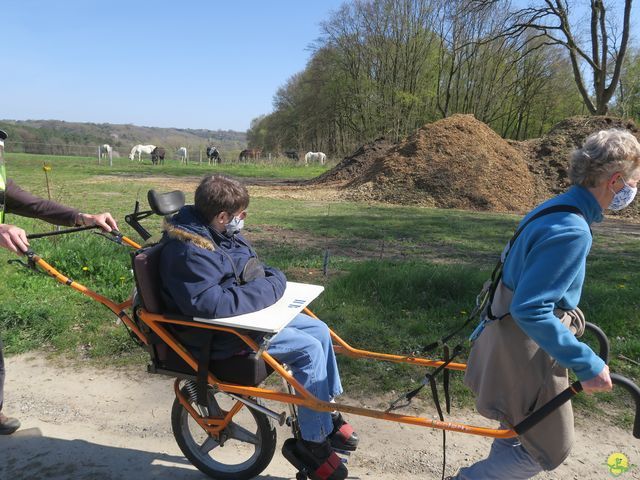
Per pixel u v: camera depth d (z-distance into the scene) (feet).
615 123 63.57
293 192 63.31
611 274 24.61
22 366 14.26
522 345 7.29
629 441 11.37
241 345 8.75
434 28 140.56
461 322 16.88
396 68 146.10
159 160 127.13
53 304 17.33
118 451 10.78
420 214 46.78
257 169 111.96
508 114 149.28
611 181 6.94
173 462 10.48
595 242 35.91
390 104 145.28
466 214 47.75
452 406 12.60
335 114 160.56
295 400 8.26
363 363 14.34
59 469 10.15
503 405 7.52
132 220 10.33
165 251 8.63
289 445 9.00
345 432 9.72
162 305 8.94
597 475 10.27
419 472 10.29
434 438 11.41
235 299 8.44
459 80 143.54
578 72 88.79
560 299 6.88
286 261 25.25
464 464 10.54
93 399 12.76
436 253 30.04
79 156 148.56
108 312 17.17
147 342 9.25
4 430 11.12
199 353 8.94
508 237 35.94
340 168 75.97
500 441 8.12
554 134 64.34
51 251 21.42
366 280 20.16
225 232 9.29
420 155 58.54
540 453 7.43
